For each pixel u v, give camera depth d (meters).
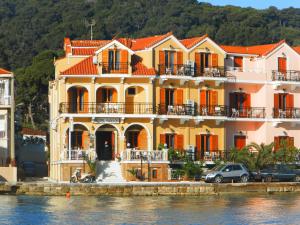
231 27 176.12
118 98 95.25
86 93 95.12
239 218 66.50
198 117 97.88
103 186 83.00
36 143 131.38
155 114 95.38
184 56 97.88
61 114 94.00
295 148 99.75
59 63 100.69
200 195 84.12
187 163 93.50
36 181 94.19
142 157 92.81
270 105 102.62
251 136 102.69
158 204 75.31
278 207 73.75
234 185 85.56
